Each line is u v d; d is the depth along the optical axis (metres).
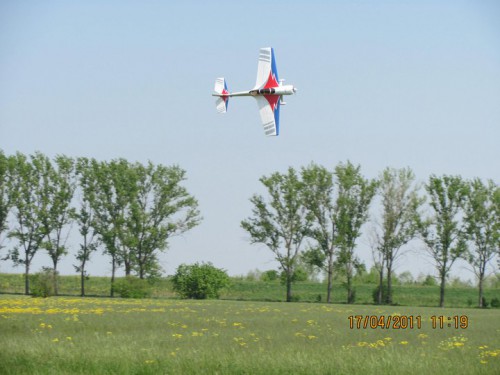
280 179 88.00
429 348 26.84
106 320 38.00
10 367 21.98
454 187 83.00
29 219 87.69
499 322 42.97
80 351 24.47
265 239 87.81
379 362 22.31
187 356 23.48
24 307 50.06
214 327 35.19
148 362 22.25
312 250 86.44
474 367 22.03
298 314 47.00
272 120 45.53
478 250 83.00
